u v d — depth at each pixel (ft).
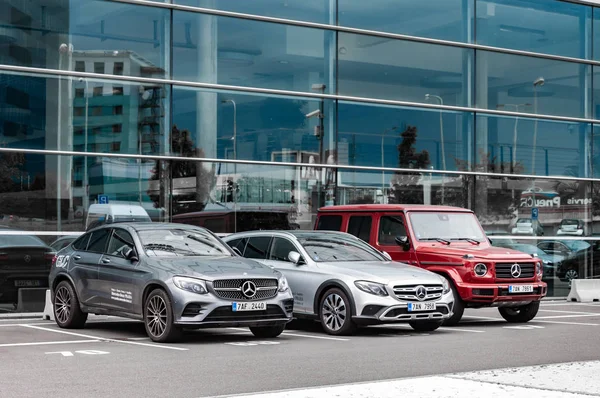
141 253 49.34
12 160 66.64
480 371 35.65
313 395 29.55
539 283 60.95
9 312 65.46
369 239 63.41
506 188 89.61
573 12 95.25
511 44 91.20
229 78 75.92
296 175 78.43
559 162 93.09
